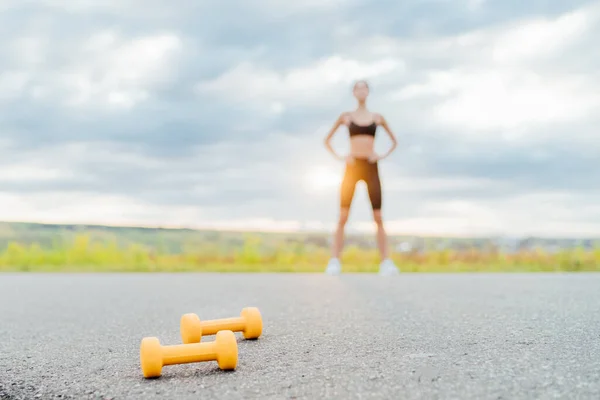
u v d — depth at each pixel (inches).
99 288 143.0
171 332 79.6
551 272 206.5
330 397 50.4
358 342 69.0
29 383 56.8
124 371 60.2
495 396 49.5
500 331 74.0
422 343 67.8
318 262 237.8
